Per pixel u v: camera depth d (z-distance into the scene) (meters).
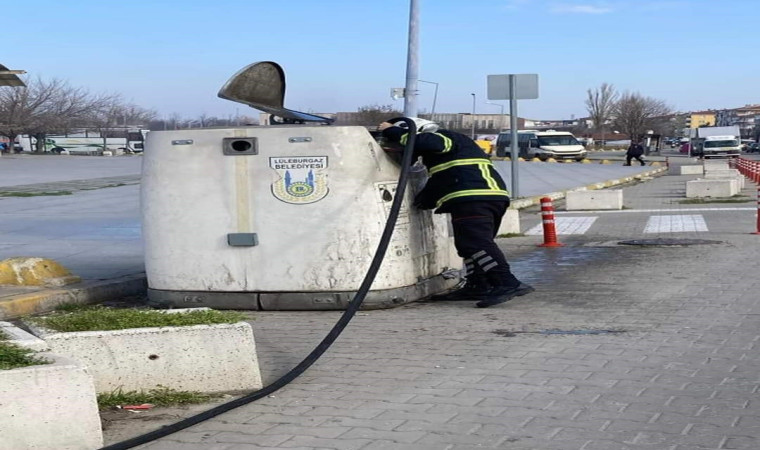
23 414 4.66
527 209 22.95
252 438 5.00
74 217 17.80
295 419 5.34
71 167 42.38
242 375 5.91
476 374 6.27
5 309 8.38
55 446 4.72
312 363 6.42
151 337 5.79
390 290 8.78
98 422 4.82
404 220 8.98
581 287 10.04
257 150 8.66
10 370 4.66
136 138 89.12
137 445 4.90
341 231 8.59
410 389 5.93
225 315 6.25
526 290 9.03
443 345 7.21
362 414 5.40
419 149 8.70
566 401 5.57
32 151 77.44
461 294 9.26
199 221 8.82
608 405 5.47
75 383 4.77
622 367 6.39
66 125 77.00
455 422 5.19
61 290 9.21
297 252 8.66
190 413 5.52
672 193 28.00
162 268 8.98
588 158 67.81
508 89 22.52
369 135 8.68
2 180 31.19
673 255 12.59
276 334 7.79
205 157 8.78
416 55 17.41
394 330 7.82
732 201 23.61
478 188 8.86
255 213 8.70
